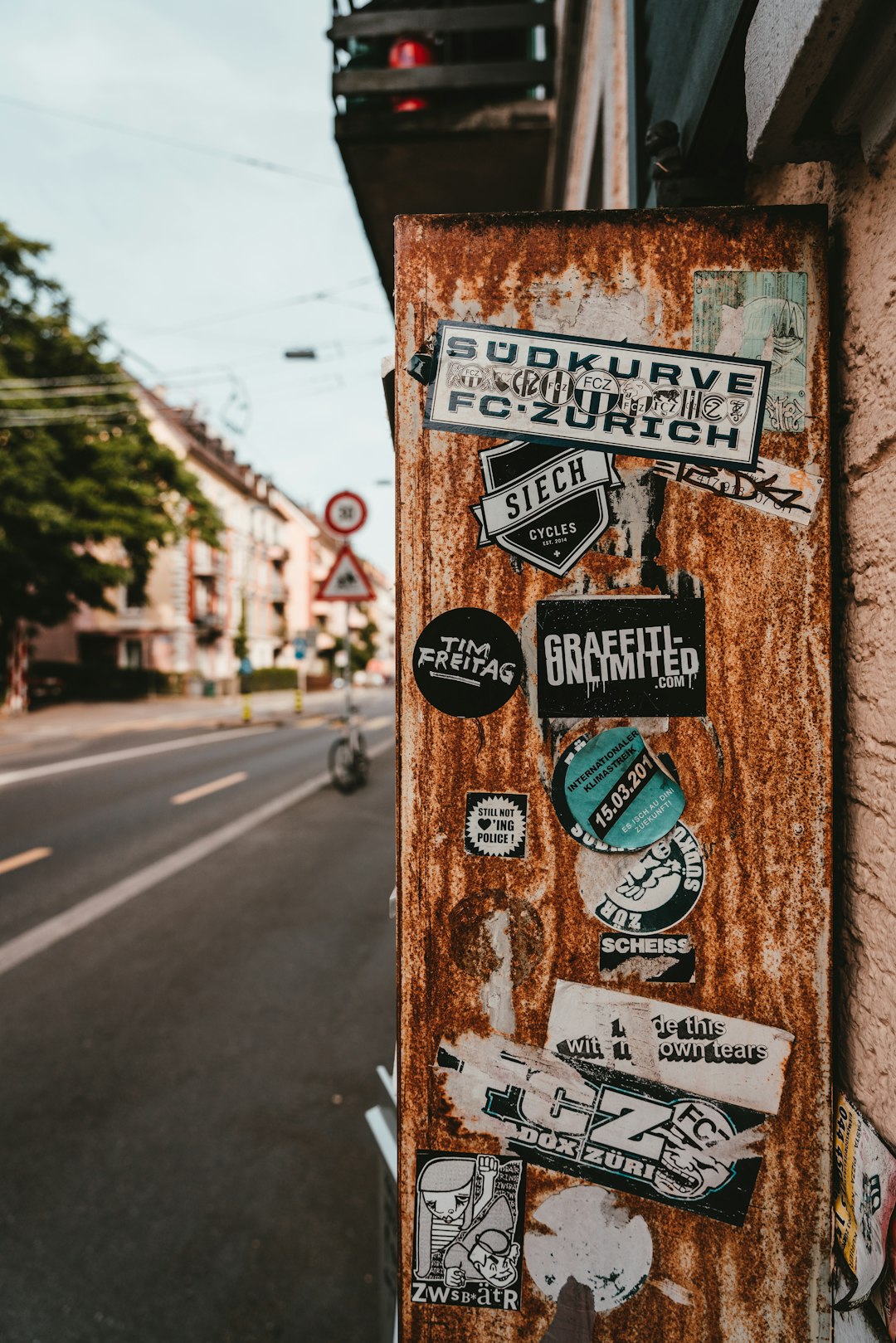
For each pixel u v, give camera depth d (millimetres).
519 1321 833
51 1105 2600
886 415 718
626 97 2361
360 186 4359
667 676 814
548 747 822
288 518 46812
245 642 37281
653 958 818
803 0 656
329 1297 1829
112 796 8555
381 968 3699
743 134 1094
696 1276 817
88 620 31422
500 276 826
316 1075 2771
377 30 3795
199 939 4125
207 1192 2182
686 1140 816
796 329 803
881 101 674
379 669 58688
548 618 823
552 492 821
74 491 18094
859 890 792
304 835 6566
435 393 833
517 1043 828
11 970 3744
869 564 760
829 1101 807
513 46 4246
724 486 810
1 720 18953
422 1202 837
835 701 837
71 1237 2021
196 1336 1739
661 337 811
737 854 812
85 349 17688
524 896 825
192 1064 2852
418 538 833
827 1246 809
